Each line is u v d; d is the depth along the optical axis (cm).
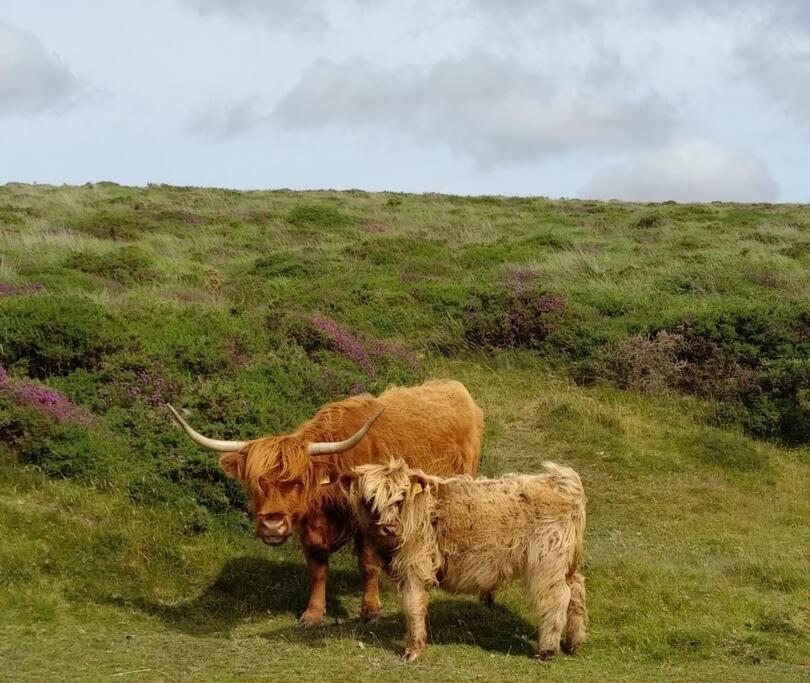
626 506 1055
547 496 651
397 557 638
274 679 583
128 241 2280
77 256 1795
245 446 666
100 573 755
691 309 1540
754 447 1221
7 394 943
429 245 2216
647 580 813
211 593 767
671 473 1140
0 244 1953
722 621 732
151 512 842
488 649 670
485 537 644
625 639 693
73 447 902
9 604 696
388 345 1388
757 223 2869
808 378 1306
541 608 646
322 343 1290
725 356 1395
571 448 1191
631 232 2681
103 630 682
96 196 3366
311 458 678
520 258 2097
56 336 1098
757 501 1077
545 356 1462
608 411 1279
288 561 837
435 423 803
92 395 1037
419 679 591
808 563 881
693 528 996
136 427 965
